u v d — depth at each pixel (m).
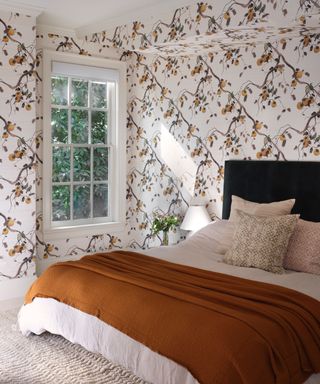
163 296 3.04
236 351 2.50
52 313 3.56
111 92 6.00
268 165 4.70
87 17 4.96
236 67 4.97
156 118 5.83
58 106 5.54
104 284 3.35
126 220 6.19
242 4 3.85
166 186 5.78
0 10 4.65
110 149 6.04
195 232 4.85
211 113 5.24
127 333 2.96
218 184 5.22
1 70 4.71
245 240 3.96
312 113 4.41
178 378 2.67
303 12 3.49
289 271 3.90
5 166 4.81
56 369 3.39
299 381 2.61
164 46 4.83
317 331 2.81
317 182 4.34
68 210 5.73
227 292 3.11
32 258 5.07
